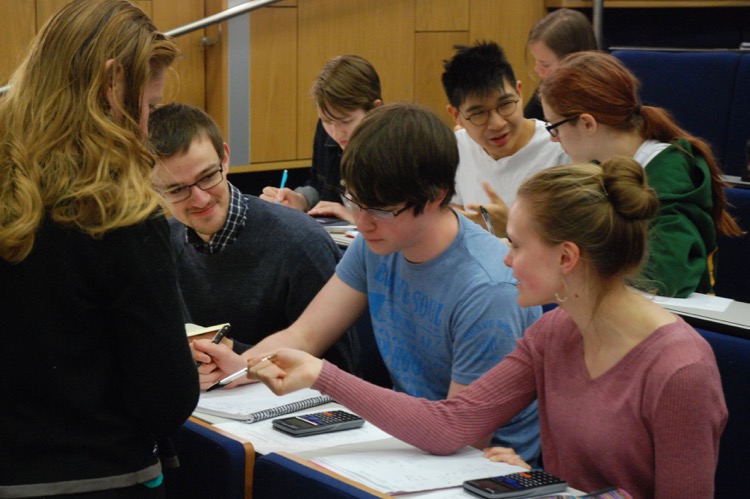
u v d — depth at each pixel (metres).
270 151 4.57
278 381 1.63
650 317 1.46
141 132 1.37
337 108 3.13
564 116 2.42
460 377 1.78
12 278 1.26
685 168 2.40
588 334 1.50
